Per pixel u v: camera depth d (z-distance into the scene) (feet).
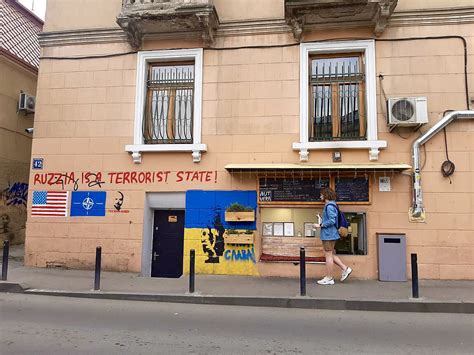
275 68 32.17
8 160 44.52
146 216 32.68
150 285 27.71
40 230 33.50
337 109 31.73
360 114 31.42
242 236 30.60
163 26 32.53
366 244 29.89
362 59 31.78
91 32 34.47
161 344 17.01
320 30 31.71
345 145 30.37
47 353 15.83
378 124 30.45
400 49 30.83
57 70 34.83
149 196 32.96
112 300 25.03
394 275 28.76
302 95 31.50
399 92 30.48
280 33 32.37
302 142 30.94
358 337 18.28
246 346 16.89
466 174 29.50
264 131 31.76
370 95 30.63
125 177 32.99
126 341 17.34
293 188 30.94
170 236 33.32
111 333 18.40
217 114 32.40
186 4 31.17
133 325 19.74
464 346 17.13
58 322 20.08
